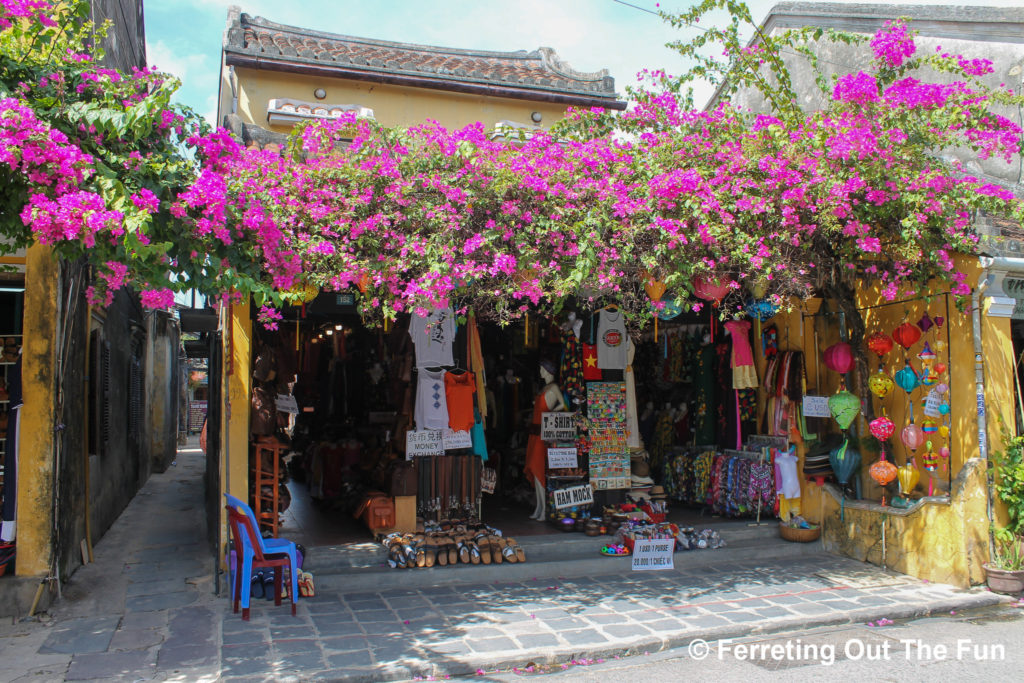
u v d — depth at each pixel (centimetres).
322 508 931
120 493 1088
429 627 557
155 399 1669
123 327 1092
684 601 630
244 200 493
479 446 806
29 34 452
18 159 394
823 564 762
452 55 1099
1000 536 682
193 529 974
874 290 805
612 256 624
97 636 539
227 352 657
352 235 596
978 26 904
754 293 727
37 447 607
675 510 944
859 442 809
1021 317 738
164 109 474
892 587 677
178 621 573
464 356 805
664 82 712
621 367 852
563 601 629
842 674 479
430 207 610
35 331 611
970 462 688
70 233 383
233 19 951
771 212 651
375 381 1077
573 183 647
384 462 853
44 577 596
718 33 708
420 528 750
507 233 621
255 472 704
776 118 711
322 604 615
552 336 930
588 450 840
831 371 848
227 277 465
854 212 655
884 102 666
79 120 437
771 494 832
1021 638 556
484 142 657
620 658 514
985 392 697
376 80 886
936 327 736
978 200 651
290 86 869
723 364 936
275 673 468
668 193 632
